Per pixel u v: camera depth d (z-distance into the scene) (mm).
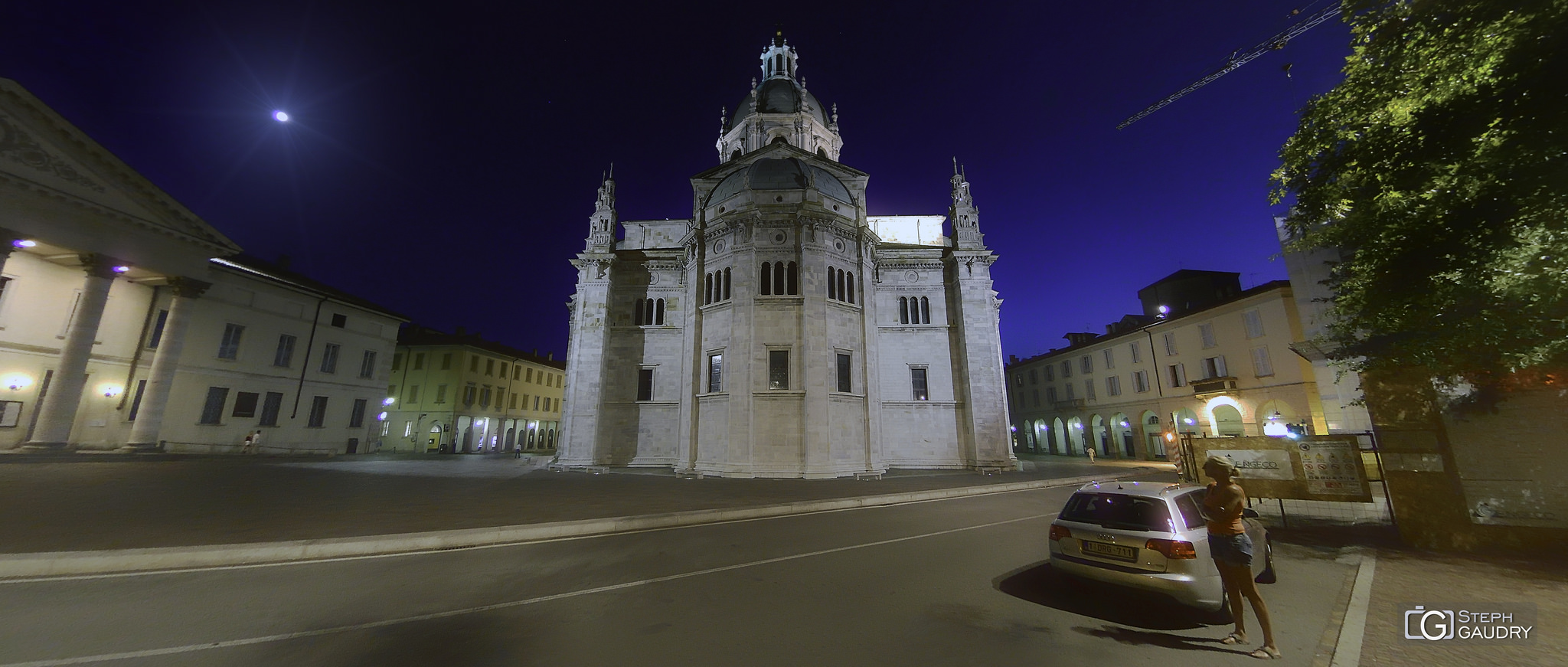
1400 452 10805
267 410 36781
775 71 47094
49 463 22328
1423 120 9047
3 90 22828
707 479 25797
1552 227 7828
